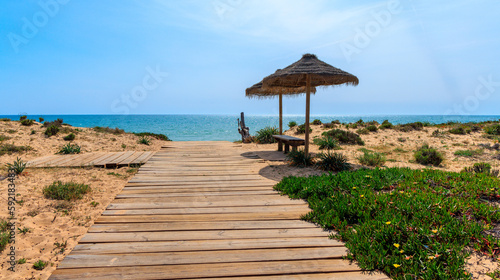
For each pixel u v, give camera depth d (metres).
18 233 3.56
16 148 9.63
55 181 6.09
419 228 3.10
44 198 4.93
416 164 8.82
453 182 5.00
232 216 4.14
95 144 12.25
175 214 4.21
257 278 2.57
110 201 5.02
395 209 3.86
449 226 3.19
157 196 5.16
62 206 4.59
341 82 8.56
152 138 16.70
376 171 6.05
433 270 2.55
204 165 8.36
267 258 2.90
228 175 7.01
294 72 7.44
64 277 2.54
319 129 18.62
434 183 5.12
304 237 3.44
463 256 2.70
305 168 7.86
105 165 7.97
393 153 11.02
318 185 5.20
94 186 5.98
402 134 15.84
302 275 2.63
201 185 5.99
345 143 13.52
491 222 3.42
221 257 2.92
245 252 3.04
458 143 12.66
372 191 4.82
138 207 4.52
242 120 16.45
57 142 11.59
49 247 3.28
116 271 2.65
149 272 2.63
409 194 4.38
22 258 3.00
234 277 2.59
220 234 3.50
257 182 6.28
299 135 17.09
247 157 9.88
